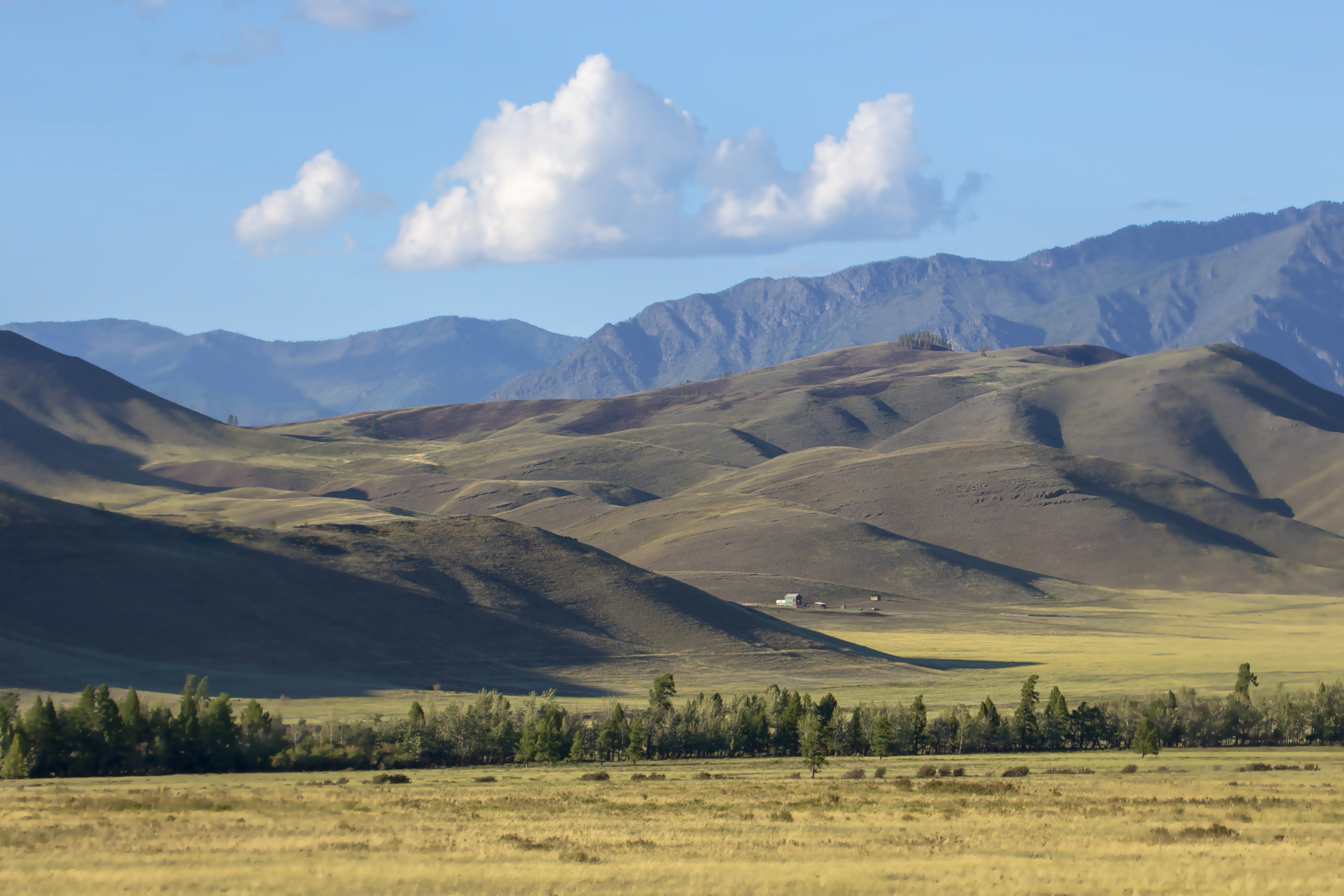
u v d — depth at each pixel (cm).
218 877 8244
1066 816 12412
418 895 7725
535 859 9200
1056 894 7731
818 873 8450
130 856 9238
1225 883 8156
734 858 9325
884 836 10675
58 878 8175
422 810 12769
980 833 10988
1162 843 10338
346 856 9275
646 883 8069
